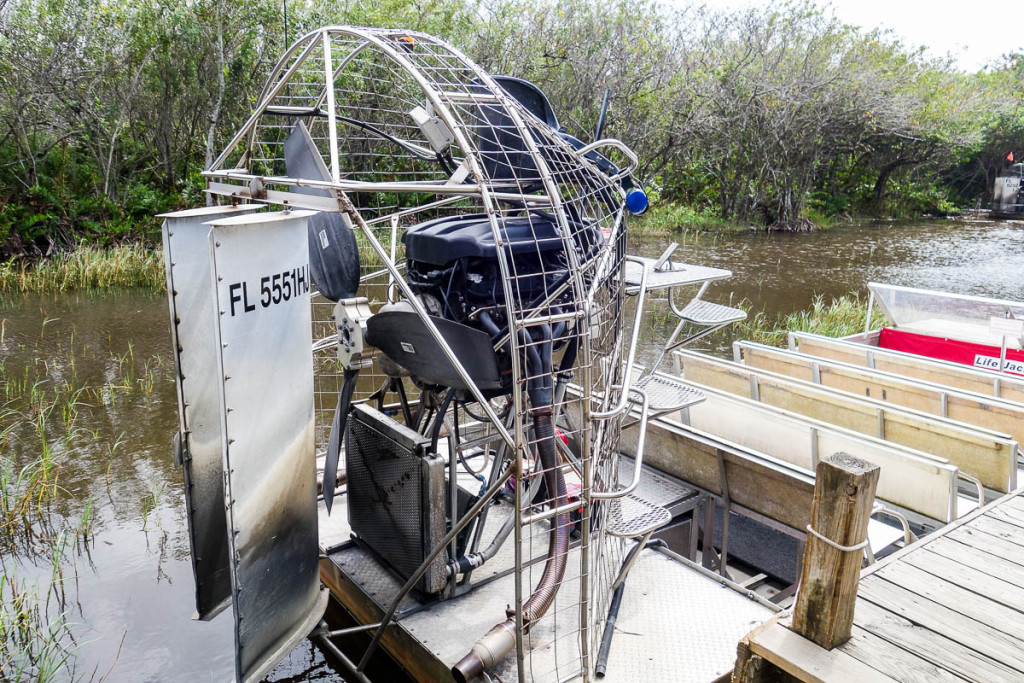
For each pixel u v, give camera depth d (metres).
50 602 3.58
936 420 3.97
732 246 15.12
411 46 2.81
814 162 18.77
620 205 2.96
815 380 5.22
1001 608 2.63
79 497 4.58
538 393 2.63
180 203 12.92
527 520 2.36
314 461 2.86
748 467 3.76
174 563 3.94
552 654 2.79
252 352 2.41
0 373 6.64
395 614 3.01
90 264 10.21
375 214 8.83
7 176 12.23
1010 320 5.35
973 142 21.95
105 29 12.67
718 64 17.20
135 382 6.52
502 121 3.05
